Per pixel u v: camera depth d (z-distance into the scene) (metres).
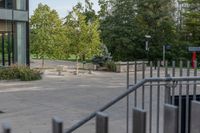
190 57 49.34
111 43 49.78
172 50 50.31
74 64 43.41
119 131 9.09
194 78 4.12
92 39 33.94
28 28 31.22
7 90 18.59
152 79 4.07
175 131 1.78
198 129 1.87
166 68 5.22
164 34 50.72
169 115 1.82
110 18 50.81
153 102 13.16
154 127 8.59
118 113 11.34
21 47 30.92
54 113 11.94
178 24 52.44
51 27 35.16
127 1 50.41
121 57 50.50
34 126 9.90
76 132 9.00
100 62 35.97
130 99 13.86
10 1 29.81
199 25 49.31
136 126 1.74
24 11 30.75
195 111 1.89
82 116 11.41
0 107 13.10
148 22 51.22
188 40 50.94
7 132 1.42
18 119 10.87
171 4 51.72
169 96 4.65
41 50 35.53
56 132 1.54
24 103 14.12
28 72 24.39
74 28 33.75
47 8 35.62
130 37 49.75
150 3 50.69
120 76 28.17
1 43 30.97
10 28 30.02
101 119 1.66
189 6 51.47
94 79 25.72
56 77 27.09
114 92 18.05
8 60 30.39
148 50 49.47
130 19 50.38
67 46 34.25
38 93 17.38
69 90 18.77
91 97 16.12
